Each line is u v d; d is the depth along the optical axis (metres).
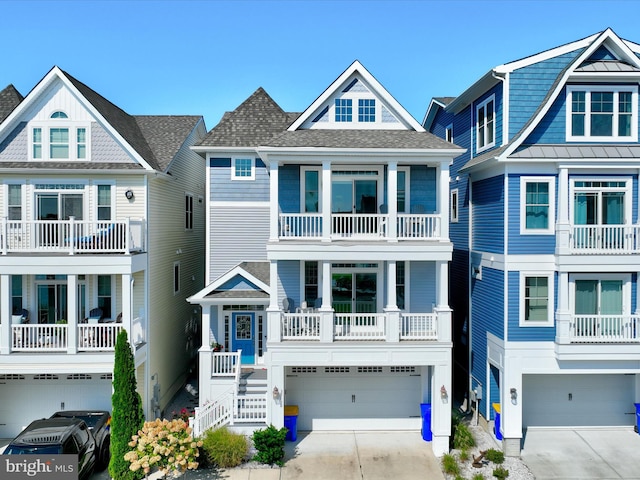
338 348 14.27
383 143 14.70
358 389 16.05
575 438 15.23
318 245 14.50
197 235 23.17
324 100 15.91
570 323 14.23
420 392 16.03
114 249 14.73
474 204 17.59
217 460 13.11
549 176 14.49
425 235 15.14
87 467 12.44
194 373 22.12
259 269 17.50
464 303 18.70
